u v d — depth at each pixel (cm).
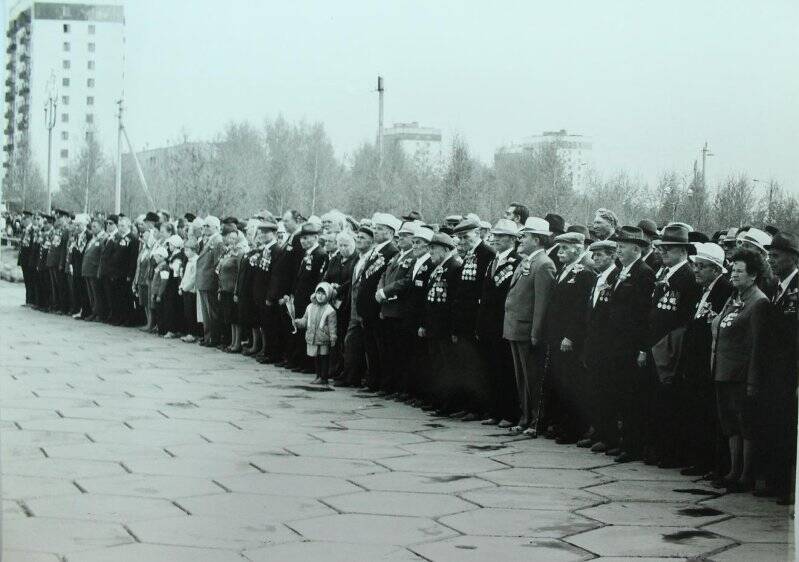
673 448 673
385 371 977
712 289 653
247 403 909
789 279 598
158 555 471
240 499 572
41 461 661
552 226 830
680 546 491
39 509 548
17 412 842
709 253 648
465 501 575
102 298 1753
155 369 1130
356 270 1031
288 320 1152
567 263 757
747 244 604
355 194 1210
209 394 957
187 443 725
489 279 826
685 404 662
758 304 586
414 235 938
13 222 2977
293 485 606
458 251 891
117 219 1722
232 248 1312
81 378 1047
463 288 850
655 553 480
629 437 695
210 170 1509
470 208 1048
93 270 1738
